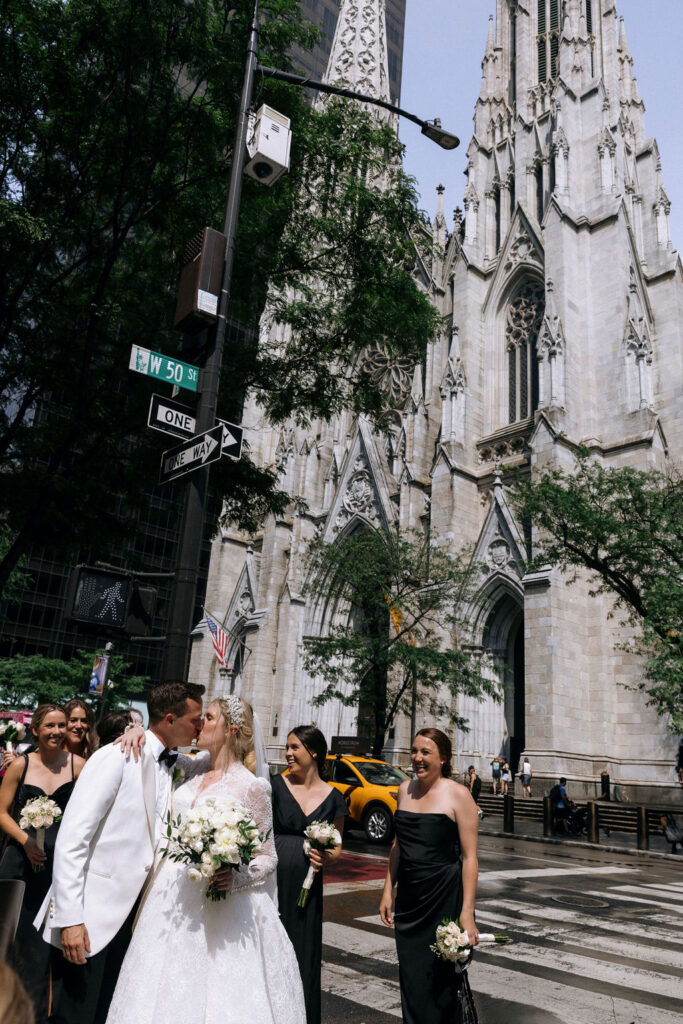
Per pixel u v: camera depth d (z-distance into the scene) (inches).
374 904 421.1
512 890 491.8
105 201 593.0
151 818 172.4
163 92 571.2
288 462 1920.5
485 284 1694.1
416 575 1272.1
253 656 1777.8
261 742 203.5
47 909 170.2
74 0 530.3
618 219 1450.5
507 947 338.6
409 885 195.5
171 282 630.5
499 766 1294.3
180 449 344.5
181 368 349.1
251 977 150.9
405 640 1290.6
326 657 1259.8
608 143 1529.3
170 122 572.1
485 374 1622.8
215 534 691.4
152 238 648.4
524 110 1723.7
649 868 682.2
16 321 572.7
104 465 561.3
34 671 1636.3
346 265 689.0
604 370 1392.7
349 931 358.3
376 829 721.0
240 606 1957.4
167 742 184.1
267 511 659.4
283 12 605.9
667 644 843.4
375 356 1884.8
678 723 880.9
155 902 153.3
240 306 658.8
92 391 583.8
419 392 1713.8
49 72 522.9
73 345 574.2
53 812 215.8
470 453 1541.6
